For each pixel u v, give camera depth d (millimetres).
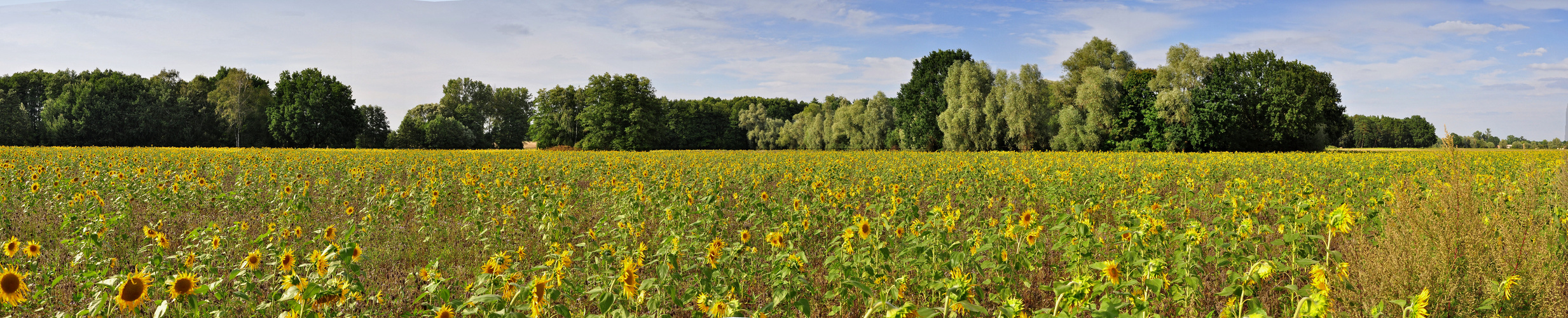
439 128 78938
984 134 59031
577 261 6418
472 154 32375
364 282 5926
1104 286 3707
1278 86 50438
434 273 4445
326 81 74688
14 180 11352
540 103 81312
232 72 69938
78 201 8297
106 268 5426
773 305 4414
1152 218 5852
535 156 29266
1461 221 4477
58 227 8281
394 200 9508
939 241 5652
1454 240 4430
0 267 3914
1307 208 5859
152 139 64375
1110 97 55188
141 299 3705
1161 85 53094
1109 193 12016
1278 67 52031
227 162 21219
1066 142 55094
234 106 67375
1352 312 4453
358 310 5199
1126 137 54875
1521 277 4211
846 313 5090
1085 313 4324
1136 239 4980
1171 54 53406
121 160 17047
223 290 5090
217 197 10352
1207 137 50375
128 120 63531
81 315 3941
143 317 4770
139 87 66625
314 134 70500
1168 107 52000
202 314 4543
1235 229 6520
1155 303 4578
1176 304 4984
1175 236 5312
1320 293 3469
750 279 5570
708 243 6754
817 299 5613
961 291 3559
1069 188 12250
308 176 17297
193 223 9039
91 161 19109
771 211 8508
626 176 16906
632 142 72250
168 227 8742
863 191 12375
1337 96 52781
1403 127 104250
